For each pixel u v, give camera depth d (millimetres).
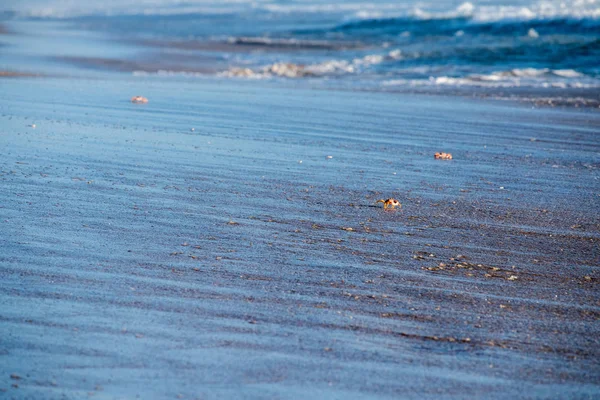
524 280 11133
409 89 36906
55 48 63438
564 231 13758
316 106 29578
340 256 11875
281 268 11188
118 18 127250
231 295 10008
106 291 9953
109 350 8250
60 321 8945
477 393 7668
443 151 21188
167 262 11211
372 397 7496
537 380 8000
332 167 18469
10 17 139875
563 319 9680
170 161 18375
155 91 33531
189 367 7941
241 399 7348
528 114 28453
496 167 19172
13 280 10227
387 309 9758
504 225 14023
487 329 9250
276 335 8805
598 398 7672
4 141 20062
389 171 18312
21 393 7316
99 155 18719
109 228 12797
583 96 33625
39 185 15516
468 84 39219
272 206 14688
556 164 19750
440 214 14625
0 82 36094
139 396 7344
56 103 28391
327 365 8109
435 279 11000
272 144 21219
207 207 14414
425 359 8367
